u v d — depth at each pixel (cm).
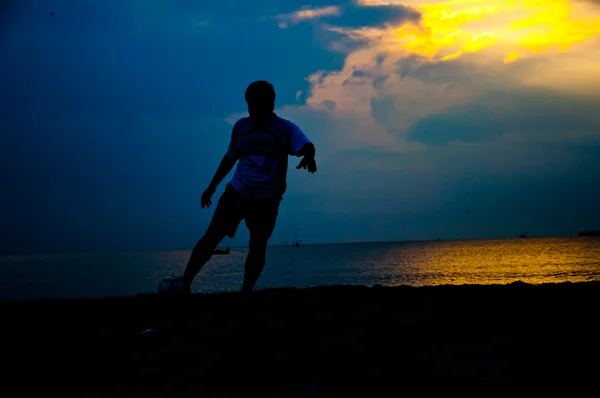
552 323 318
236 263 11406
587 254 9375
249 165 509
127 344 287
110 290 5103
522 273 5150
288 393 200
